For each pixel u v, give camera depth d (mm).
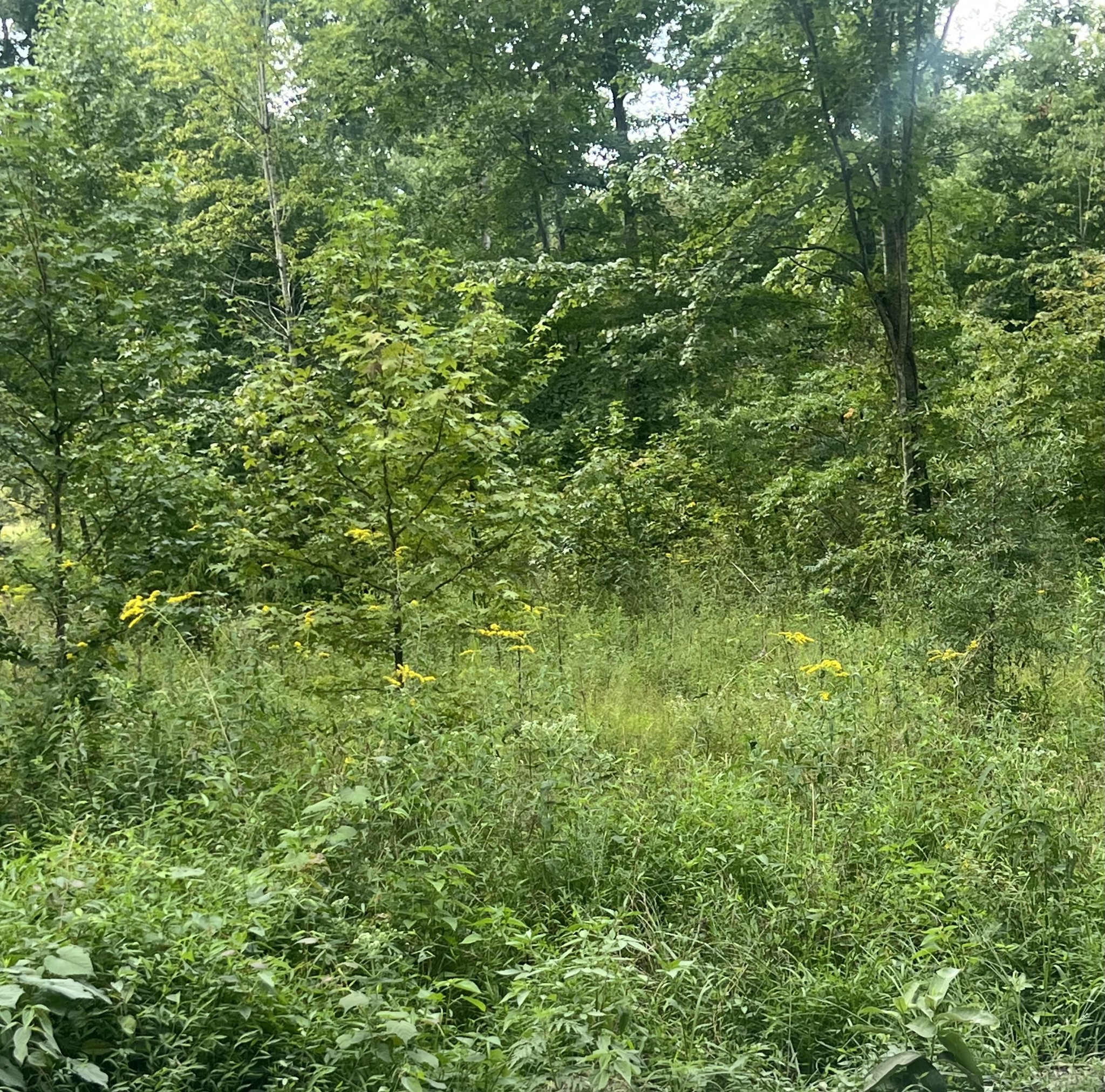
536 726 5613
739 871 4906
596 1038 3646
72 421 7246
